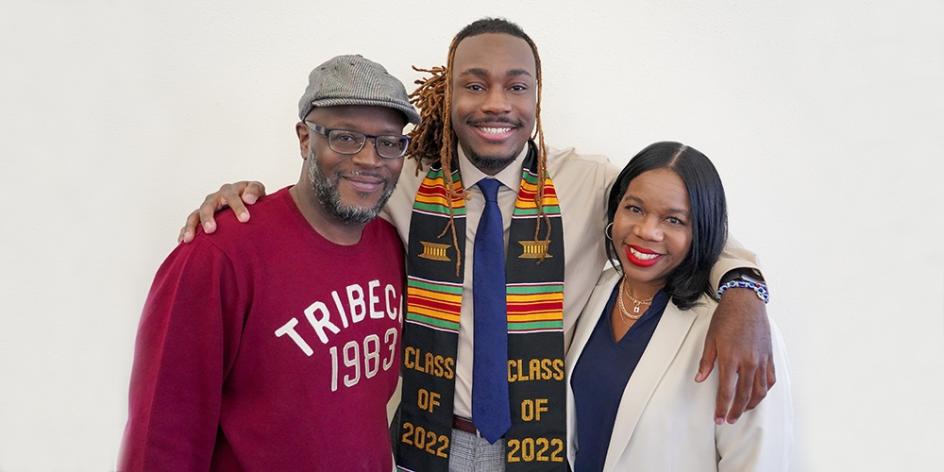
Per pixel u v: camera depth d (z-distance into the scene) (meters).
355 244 1.46
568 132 2.24
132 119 2.21
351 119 1.28
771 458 1.37
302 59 2.19
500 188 1.74
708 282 1.51
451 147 1.74
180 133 2.23
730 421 1.29
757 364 1.27
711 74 2.16
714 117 2.19
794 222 2.23
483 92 1.55
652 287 1.56
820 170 2.19
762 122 2.18
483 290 1.67
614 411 1.50
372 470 1.46
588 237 1.76
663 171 1.40
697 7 2.12
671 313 1.50
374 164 1.30
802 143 2.18
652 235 1.39
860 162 2.16
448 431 1.68
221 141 2.24
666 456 1.43
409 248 1.76
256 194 1.40
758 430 1.36
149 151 2.23
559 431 1.66
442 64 2.20
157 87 2.20
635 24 2.14
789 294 2.28
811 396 2.32
